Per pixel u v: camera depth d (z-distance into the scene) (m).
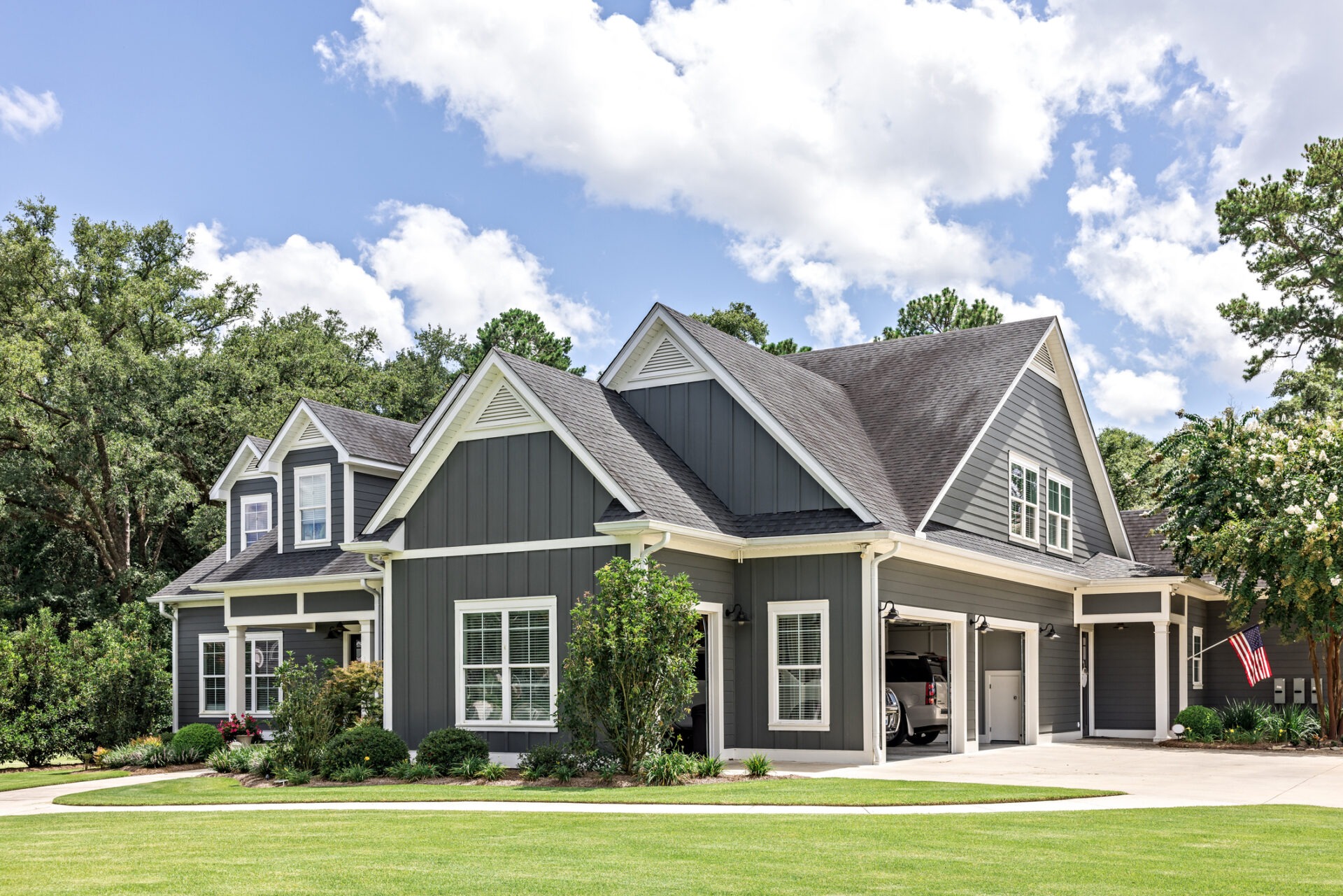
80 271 49.22
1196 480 26.08
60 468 40.44
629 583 17.06
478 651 19.94
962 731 21.95
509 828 11.88
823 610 19.81
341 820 12.93
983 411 24.41
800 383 25.11
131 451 38.91
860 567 19.56
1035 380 28.03
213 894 8.39
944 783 15.91
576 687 17.12
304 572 26.09
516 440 20.02
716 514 20.59
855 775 17.34
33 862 10.05
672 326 22.25
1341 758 21.09
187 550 48.97
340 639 28.25
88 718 27.02
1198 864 9.48
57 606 43.31
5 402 39.12
